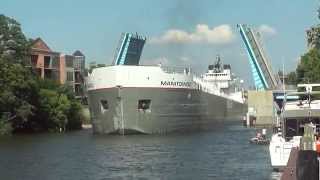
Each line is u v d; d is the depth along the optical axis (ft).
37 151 219.20
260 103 436.76
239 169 145.79
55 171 150.82
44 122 415.85
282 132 132.16
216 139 275.59
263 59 447.83
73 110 442.91
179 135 310.65
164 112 316.40
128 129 309.83
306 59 315.17
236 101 534.78
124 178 135.64
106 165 163.53
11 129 370.12
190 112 342.64
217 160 171.12
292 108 131.54
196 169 149.28
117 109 308.81
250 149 211.20
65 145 250.78
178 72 330.54
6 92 372.38
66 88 463.42
